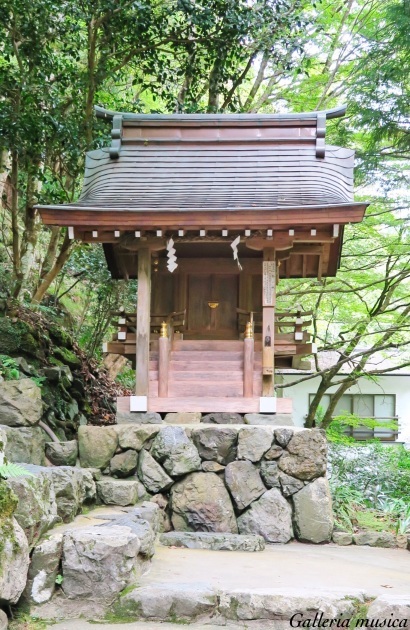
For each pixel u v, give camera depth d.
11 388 6.10
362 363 11.94
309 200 6.71
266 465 6.13
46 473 4.44
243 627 3.62
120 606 3.74
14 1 7.83
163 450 6.13
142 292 6.80
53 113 8.28
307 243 7.26
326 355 16.44
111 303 11.08
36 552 3.77
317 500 6.07
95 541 3.85
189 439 6.23
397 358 16.67
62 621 3.65
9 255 10.14
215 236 6.72
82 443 6.34
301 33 9.98
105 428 6.38
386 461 10.39
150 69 9.98
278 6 9.42
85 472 5.63
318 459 6.13
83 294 13.77
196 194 7.00
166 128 7.73
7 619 3.51
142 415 6.69
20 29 8.10
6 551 3.42
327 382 12.39
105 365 11.82
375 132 10.44
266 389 6.79
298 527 6.02
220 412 6.78
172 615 3.71
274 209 6.27
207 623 3.67
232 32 9.35
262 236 6.68
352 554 5.62
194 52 9.92
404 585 4.34
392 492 8.96
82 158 9.18
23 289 9.46
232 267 7.73
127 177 7.36
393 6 10.19
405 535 6.51
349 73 13.77
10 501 3.56
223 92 11.37
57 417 7.78
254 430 6.19
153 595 3.75
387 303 11.96
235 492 6.04
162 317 7.54
